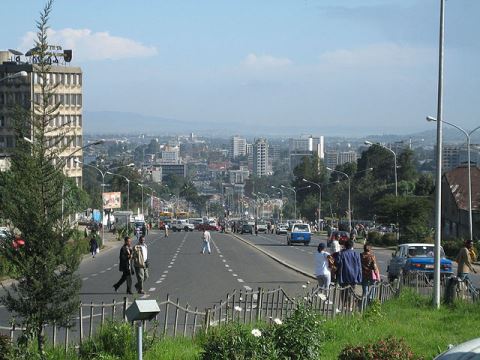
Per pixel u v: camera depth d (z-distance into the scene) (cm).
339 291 2347
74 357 1450
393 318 2223
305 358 1452
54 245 1447
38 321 1448
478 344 742
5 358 1288
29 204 1435
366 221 13188
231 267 4541
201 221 14488
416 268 3362
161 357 1461
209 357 1371
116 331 1512
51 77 1567
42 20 1475
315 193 19312
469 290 2702
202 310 2353
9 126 1478
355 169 16938
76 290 1475
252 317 2078
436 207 2578
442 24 2636
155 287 3275
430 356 1593
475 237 7400
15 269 1449
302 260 5225
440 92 2644
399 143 16800
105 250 6925
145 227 9775
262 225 12362
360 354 1345
